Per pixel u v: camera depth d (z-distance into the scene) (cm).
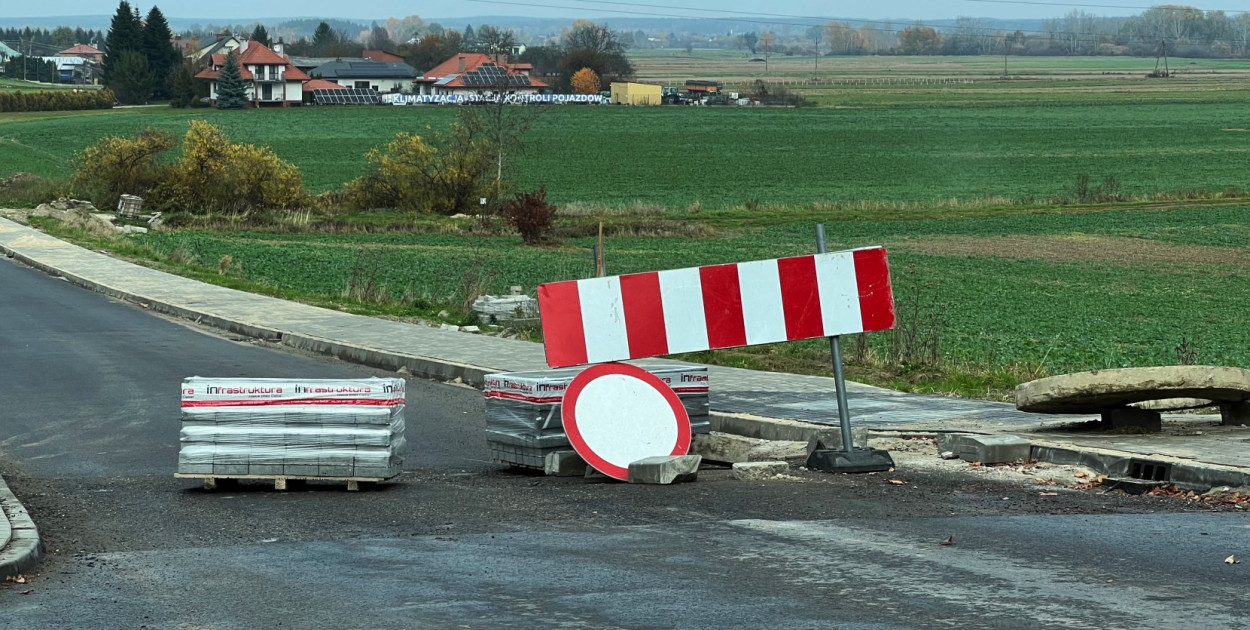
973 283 3969
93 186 6475
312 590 708
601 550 797
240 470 1029
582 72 19138
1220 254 5066
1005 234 5862
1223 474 955
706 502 958
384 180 6906
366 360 1973
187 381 1036
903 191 8400
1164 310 3300
